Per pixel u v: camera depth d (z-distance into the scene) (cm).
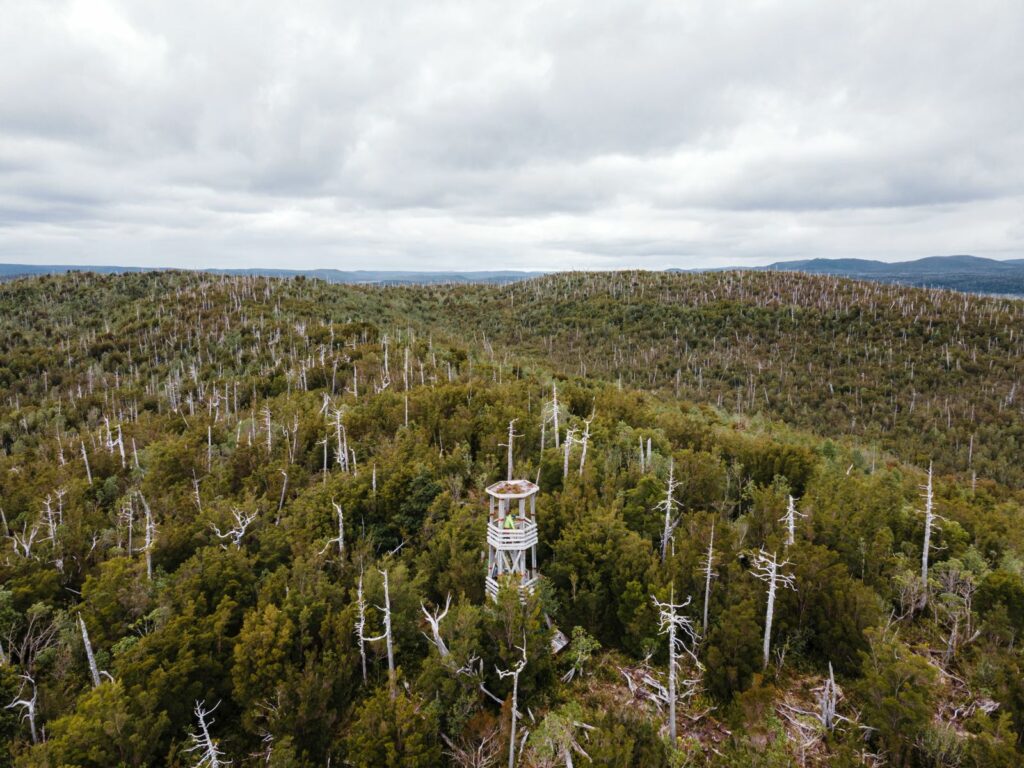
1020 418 9819
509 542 2666
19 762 1969
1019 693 2100
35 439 7319
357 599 2728
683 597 2800
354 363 8731
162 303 14325
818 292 18238
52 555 3444
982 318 14738
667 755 2062
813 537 3212
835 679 2508
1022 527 3694
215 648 2605
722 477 4109
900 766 2002
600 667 2664
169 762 2112
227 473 4656
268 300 14812
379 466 4156
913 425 10044
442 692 2291
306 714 2245
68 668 2606
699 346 14675
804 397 11444
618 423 5359
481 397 5909
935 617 2769
